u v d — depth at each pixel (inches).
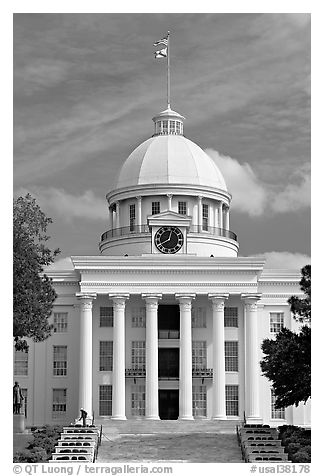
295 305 3164.4
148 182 4562.0
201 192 4539.9
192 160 4630.9
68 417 4119.1
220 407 3951.8
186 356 3969.0
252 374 3971.5
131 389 4072.3
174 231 4207.7
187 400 3946.9
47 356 4156.0
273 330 4160.9
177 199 4532.5
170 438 3467.0
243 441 3159.5
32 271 3376.0
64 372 4151.1
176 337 4138.8
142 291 4003.4
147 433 3678.6
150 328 3983.8
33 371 4153.5
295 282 4173.2
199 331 4111.7
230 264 4015.8
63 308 4168.3
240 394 4052.7
